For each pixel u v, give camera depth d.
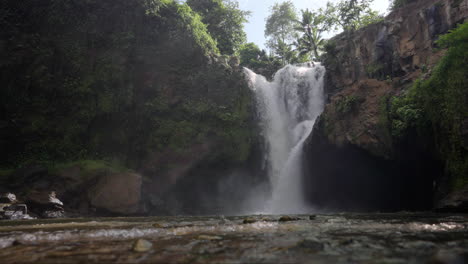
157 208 19.47
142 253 2.80
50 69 19.72
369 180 19.30
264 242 3.46
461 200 10.83
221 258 2.54
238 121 24.12
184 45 23.92
